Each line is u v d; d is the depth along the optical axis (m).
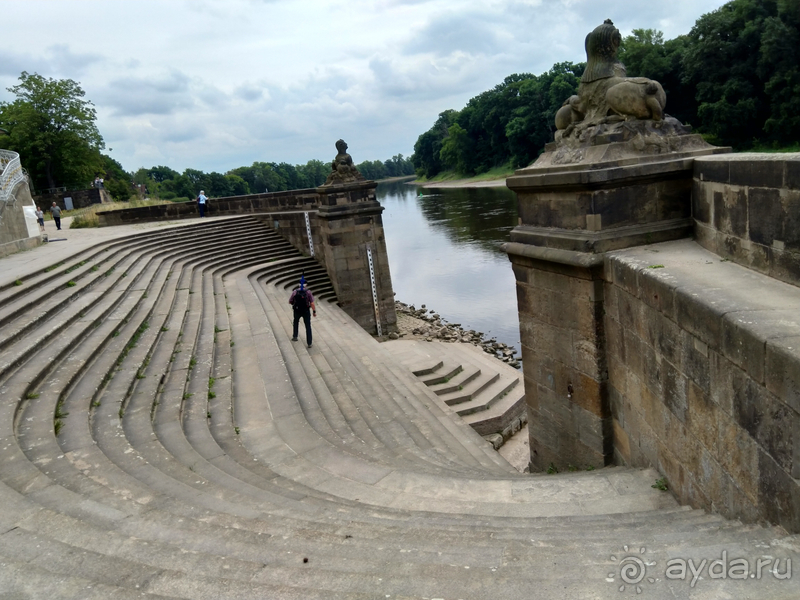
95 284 14.74
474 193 92.69
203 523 4.29
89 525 4.00
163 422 7.94
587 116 8.13
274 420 8.67
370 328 24.23
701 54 47.28
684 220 7.56
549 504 6.07
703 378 5.20
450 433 10.55
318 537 4.11
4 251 19.00
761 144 46.44
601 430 8.00
